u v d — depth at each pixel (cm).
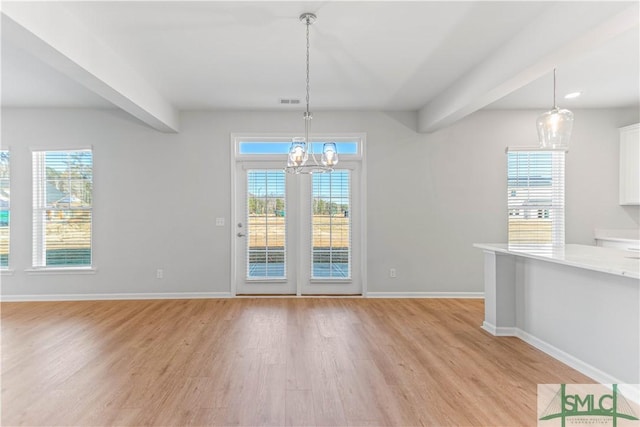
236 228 552
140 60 358
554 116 302
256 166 551
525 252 321
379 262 541
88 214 532
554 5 260
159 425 218
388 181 539
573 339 300
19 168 522
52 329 393
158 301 518
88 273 527
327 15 278
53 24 254
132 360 310
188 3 261
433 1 259
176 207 535
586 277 287
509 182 540
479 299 530
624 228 531
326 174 554
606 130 530
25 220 523
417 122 538
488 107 522
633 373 249
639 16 214
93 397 250
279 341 356
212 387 263
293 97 476
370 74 397
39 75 399
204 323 414
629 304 252
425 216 540
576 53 266
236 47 332
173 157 534
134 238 532
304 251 555
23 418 226
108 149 529
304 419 224
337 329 393
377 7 267
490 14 275
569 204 532
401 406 238
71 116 525
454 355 322
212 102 495
